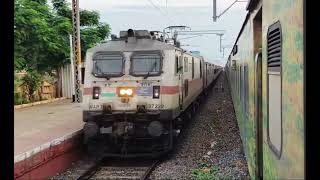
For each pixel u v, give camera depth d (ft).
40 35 71.77
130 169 36.27
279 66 13.89
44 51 75.20
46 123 49.52
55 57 80.33
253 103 23.98
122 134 38.68
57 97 88.94
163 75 38.93
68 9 86.63
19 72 74.28
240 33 41.11
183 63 45.93
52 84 86.53
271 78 15.79
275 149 14.73
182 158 39.83
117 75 39.29
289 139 12.12
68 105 74.08
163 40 45.47
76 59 75.72
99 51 40.22
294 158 11.45
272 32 15.51
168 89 38.73
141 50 39.70
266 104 17.10
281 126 13.38
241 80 40.24
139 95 38.86
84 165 38.52
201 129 54.49
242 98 38.06
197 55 67.92
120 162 39.83
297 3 10.92
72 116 57.26
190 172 33.71
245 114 32.91
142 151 40.52
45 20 76.13
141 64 39.37
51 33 74.33
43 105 74.79
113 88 39.27
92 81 39.70
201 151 41.91
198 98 71.36
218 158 38.17
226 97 99.35
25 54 73.36
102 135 40.01
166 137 40.06
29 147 32.91
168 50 39.42
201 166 35.63
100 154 39.93
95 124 38.99
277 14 14.21
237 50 50.42
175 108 40.24
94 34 92.89
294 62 11.35
